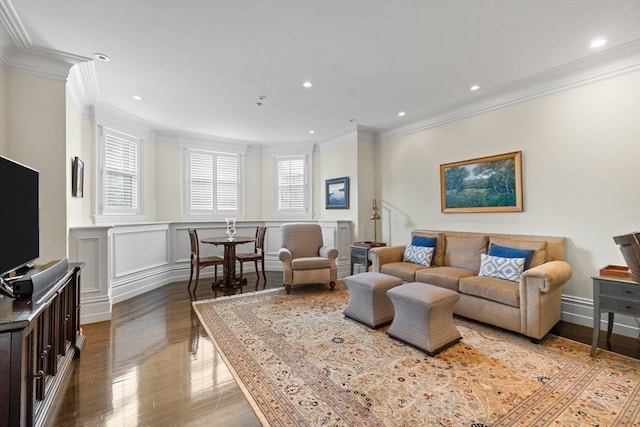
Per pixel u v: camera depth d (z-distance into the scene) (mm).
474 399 1780
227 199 5973
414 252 3955
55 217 2750
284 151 6211
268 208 6301
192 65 2906
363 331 2828
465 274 3262
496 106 3662
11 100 2566
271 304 3668
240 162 6113
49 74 2711
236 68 2973
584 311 2959
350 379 2010
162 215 5203
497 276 3051
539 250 3027
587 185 2955
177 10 2094
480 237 3576
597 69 2871
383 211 5238
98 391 1892
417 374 2066
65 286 2080
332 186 5664
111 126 4223
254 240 4703
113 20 2203
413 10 2117
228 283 4625
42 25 2254
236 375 2066
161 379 2029
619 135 2766
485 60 2838
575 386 1915
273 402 1768
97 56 2723
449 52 2695
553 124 3184
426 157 4527
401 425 1560
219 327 2932
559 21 2248
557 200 3158
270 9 2094
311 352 2402
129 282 4074
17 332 1237
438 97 3734
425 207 4547
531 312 2543
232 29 2330
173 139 5355
